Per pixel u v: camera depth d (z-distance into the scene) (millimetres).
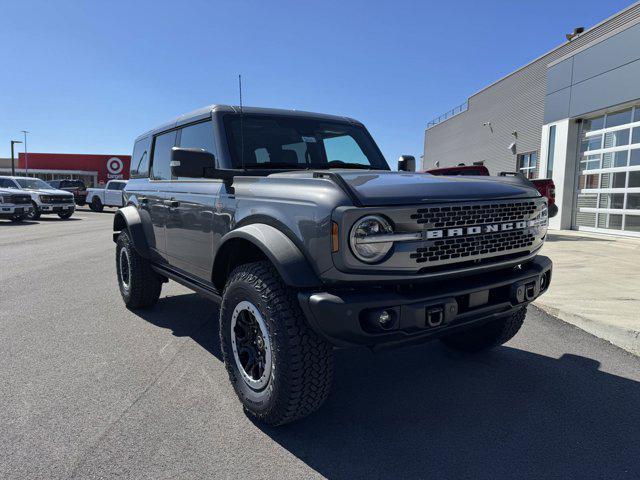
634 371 3787
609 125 14078
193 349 4203
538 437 2785
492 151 23625
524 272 3047
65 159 48688
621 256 9328
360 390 3438
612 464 2510
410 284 2570
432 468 2473
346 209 2348
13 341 4375
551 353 4191
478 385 3514
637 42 12453
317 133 4219
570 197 15703
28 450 2576
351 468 2465
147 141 5340
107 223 20141
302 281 2490
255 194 3000
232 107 3971
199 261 3762
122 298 6094
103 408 3074
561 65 15648
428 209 2510
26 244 12016
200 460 2512
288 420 2750
